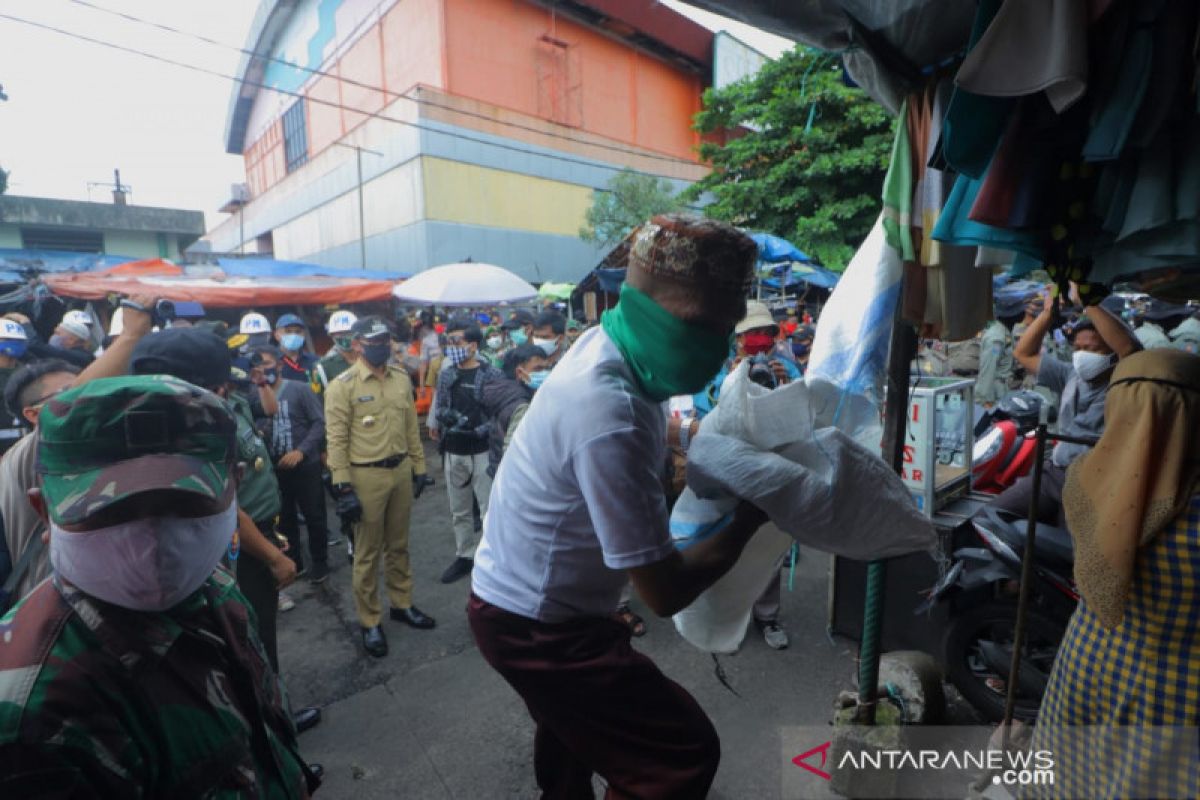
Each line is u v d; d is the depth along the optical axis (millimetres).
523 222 19531
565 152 20719
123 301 2012
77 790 787
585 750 1337
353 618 3695
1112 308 2812
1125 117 1062
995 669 2406
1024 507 2521
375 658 3229
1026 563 1644
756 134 13414
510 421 3809
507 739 2600
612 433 1110
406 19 19016
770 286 10656
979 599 2510
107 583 829
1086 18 1049
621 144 22562
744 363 1323
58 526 828
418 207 17484
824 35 1630
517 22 19625
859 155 11320
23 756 755
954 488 2969
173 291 8742
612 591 1337
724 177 14289
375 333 3254
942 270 1697
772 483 1181
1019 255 1430
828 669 2973
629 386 1158
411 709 2809
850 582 3117
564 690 1302
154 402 845
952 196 1383
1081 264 1291
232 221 33781
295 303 9812
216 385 1956
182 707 909
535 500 1240
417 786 2350
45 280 8078
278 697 1201
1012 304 6879
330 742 2598
